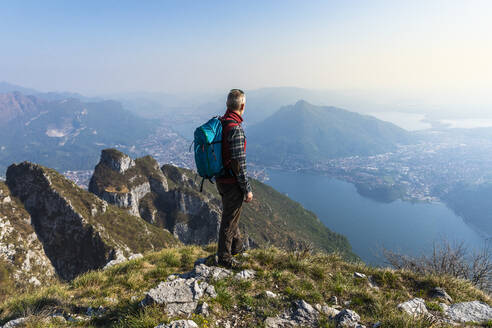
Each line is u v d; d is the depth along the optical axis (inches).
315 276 211.6
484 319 161.3
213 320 146.1
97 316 175.9
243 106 175.9
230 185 176.4
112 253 3203.7
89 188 4931.1
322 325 147.3
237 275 194.5
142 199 5275.6
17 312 197.3
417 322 144.6
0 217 3068.4
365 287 202.8
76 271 3179.1
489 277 263.6
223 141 164.7
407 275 228.1
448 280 215.9
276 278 198.7
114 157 5147.6
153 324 138.9
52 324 168.6
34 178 3516.2
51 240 3292.3
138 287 222.7
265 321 148.6
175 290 165.8
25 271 2807.6
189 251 310.8
